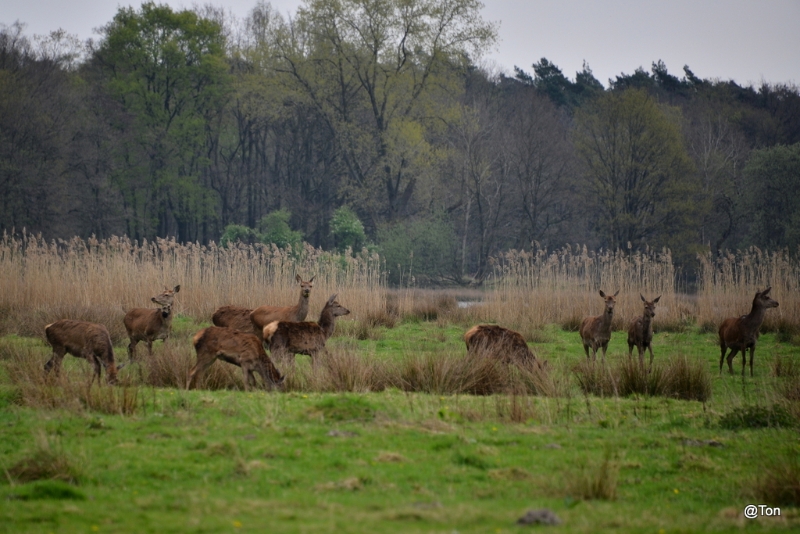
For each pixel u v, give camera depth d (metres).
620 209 112.12
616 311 54.06
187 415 21.92
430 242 106.25
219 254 61.31
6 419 21.69
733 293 56.41
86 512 14.68
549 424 22.86
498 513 14.94
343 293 55.50
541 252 64.62
